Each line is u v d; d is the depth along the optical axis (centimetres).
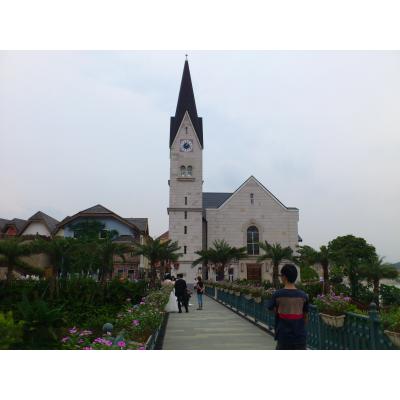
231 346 1232
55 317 675
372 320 718
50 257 2788
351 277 2830
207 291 4600
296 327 683
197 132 6088
